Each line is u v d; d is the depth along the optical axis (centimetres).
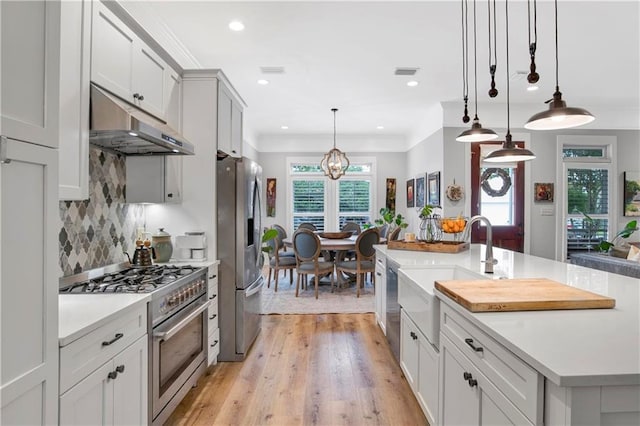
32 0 104
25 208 102
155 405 184
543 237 563
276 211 772
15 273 99
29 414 104
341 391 247
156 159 261
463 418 146
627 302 150
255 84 453
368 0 269
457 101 527
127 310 158
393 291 290
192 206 290
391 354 308
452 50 354
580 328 118
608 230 568
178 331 212
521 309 137
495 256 291
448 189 540
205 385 256
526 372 100
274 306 455
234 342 297
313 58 372
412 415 219
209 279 268
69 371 122
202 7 275
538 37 326
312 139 771
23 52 101
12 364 98
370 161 773
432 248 317
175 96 275
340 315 419
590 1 269
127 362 159
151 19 283
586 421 86
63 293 178
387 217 717
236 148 353
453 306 153
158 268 246
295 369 281
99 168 231
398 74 419
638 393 88
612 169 568
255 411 223
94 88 180
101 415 141
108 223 241
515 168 556
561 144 562
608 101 530
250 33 318
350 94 493
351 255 628
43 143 108
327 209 778
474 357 135
